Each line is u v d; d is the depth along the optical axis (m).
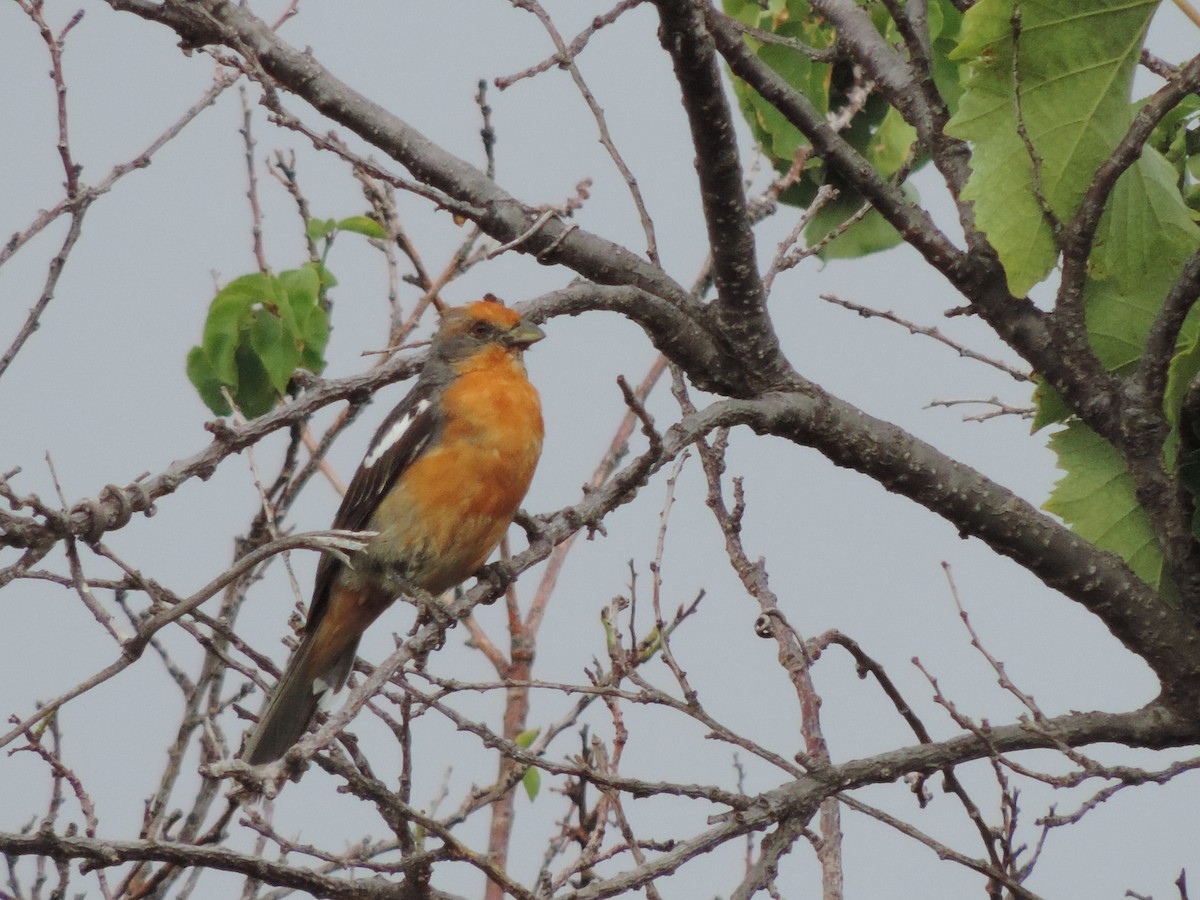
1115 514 11.06
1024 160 10.35
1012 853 9.73
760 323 10.85
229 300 12.29
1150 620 10.70
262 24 11.92
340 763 8.54
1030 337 10.78
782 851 9.53
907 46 11.70
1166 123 11.33
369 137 11.91
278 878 8.81
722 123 9.86
